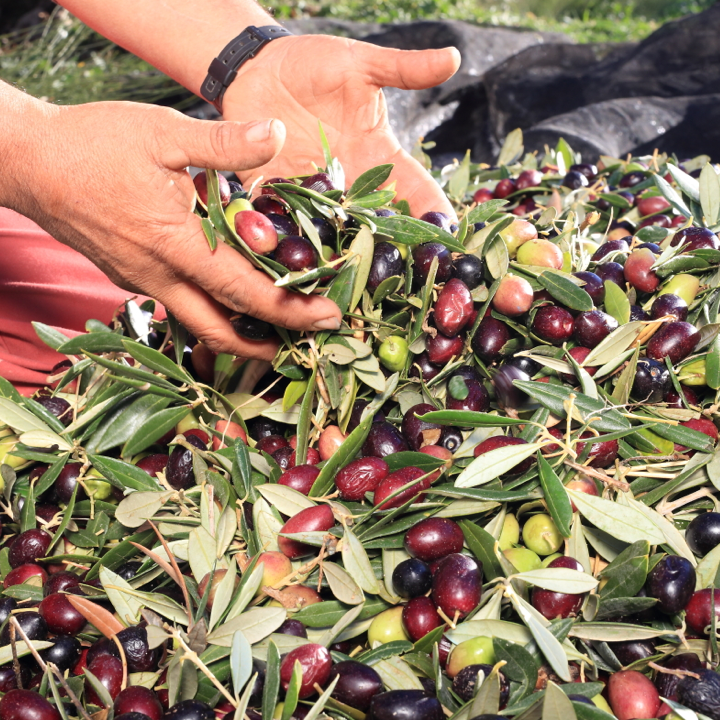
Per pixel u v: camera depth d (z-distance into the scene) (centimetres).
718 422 46
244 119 68
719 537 41
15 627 40
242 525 43
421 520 41
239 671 36
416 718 35
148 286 49
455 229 52
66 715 37
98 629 40
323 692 36
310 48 64
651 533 39
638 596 39
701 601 39
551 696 34
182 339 51
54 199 47
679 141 133
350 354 46
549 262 48
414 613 39
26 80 187
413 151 83
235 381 51
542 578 38
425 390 46
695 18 153
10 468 47
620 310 47
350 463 43
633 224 65
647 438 45
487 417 41
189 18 68
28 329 65
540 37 197
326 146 52
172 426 46
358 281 46
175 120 44
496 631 38
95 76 188
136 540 44
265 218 45
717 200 56
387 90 152
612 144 132
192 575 43
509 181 70
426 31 183
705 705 36
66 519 45
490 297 46
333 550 40
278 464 46
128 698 37
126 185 45
